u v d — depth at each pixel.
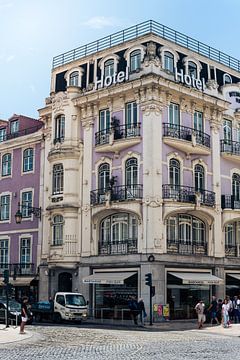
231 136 39.16
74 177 36.84
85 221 35.94
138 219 32.97
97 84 37.03
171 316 32.72
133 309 30.34
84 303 31.28
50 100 40.06
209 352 16.91
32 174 41.47
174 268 33.22
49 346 18.84
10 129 44.84
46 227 38.47
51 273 37.47
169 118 34.62
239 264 37.62
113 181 34.50
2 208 43.47
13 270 40.69
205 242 36.00
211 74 38.78
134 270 32.88
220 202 36.84
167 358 15.14
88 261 35.25
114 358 15.16
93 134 36.72
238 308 32.28
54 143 38.09
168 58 35.50
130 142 33.94
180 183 34.62
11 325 28.81
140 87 33.91
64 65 40.09
